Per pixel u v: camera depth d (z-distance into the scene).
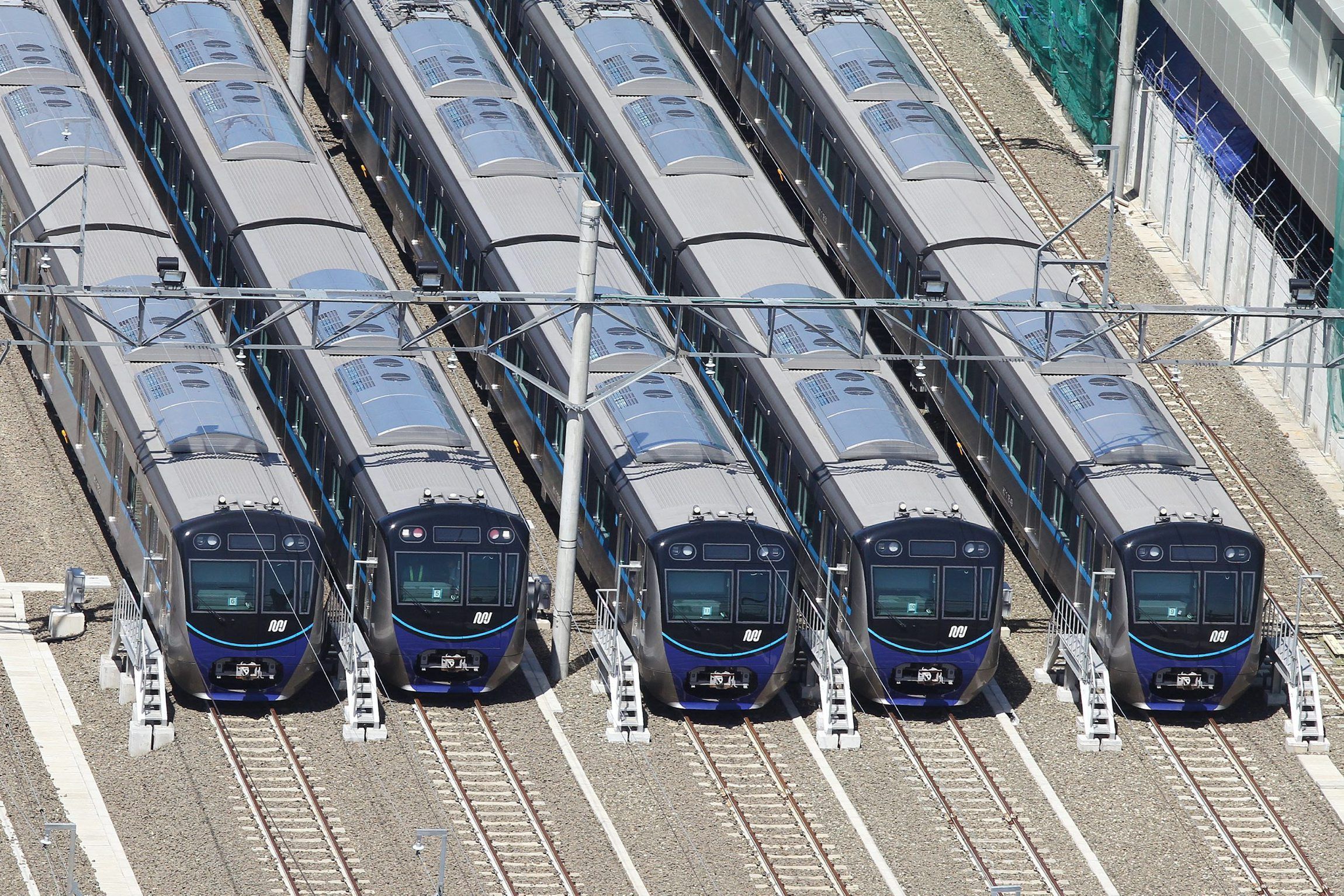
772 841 198.25
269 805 198.00
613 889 190.75
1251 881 197.38
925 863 196.75
